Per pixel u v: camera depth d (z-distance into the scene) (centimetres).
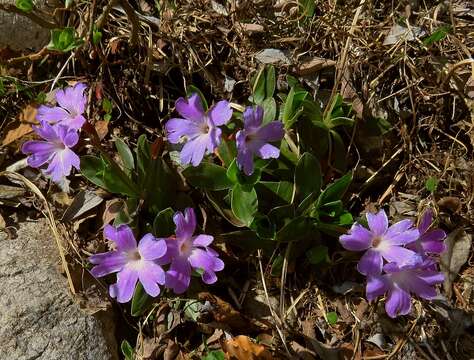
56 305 31
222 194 33
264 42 36
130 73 36
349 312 32
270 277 32
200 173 31
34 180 34
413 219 33
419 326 31
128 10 33
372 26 37
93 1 33
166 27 36
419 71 35
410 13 37
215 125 28
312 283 32
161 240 27
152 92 36
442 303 32
